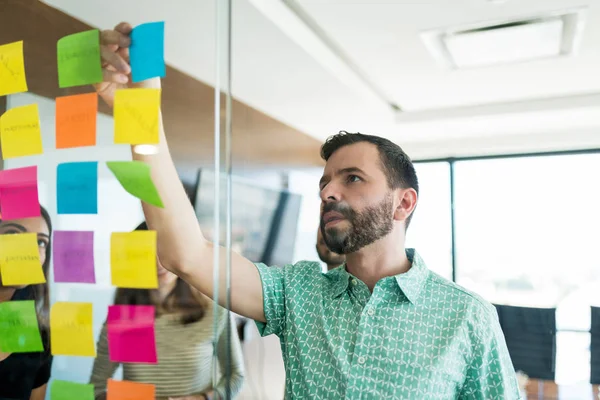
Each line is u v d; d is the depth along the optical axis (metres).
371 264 0.99
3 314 0.68
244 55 2.19
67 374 0.65
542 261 4.32
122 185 0.62
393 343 0.88
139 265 0.61
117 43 0.63
